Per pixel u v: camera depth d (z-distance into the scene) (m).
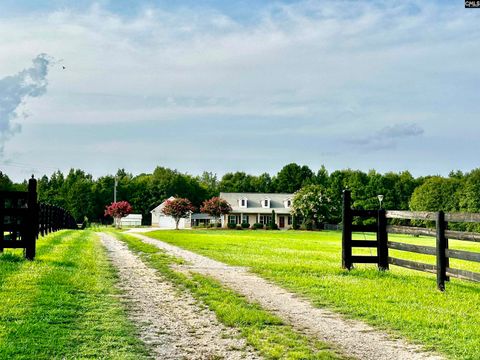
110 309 8.98
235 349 6.88
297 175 121.38
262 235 52.06
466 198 83.69
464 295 10.84
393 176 104.94
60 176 126.00
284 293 10.97
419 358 6.59
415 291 11.25
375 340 7.41
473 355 6.68
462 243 46.78
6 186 73.06
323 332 7.84
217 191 128.62
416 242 46.12
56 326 7.62
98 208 108.06
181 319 8.52
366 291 11.16
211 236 40.97
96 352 6.51
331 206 84.62
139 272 14.03
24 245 14.95
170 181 116.38
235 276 13.35
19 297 9.34
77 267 14.02
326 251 24.67
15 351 6.35
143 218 113.12
